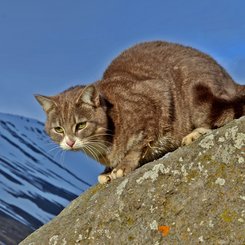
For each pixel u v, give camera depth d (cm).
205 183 533
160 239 536
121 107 697
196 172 541
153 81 718
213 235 514
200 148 549
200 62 733
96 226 579
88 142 701
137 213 556
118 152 695
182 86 721
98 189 649
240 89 732
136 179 570
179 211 535
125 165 681
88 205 610
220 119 692
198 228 521
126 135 689
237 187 520
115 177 661
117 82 728
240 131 538
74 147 707
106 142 695
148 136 690
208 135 554
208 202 525
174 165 553
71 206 650
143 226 548
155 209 548
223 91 711
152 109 696
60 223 625
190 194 536
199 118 700
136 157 688
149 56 764
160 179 556
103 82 734
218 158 536
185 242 523
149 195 555
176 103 712
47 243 614
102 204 588
